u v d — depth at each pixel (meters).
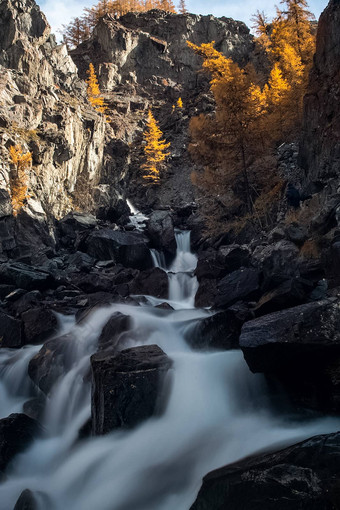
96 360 9.21
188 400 8.58
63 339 12.48
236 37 65.69
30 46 35.16
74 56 63.22
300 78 31.78
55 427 10.30
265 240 20.16
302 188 23.25
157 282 21.22
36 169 28.47
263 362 7.93
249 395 8.61
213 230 25.94
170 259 27.89
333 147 19.69
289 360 7.84
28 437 8.97
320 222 15.23
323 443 5.53
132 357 9.31
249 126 24.92
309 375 7.93
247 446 6.89
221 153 25.11
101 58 62.06
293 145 29.00
